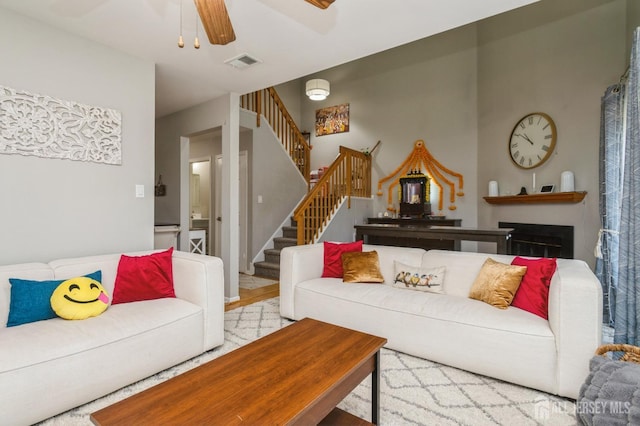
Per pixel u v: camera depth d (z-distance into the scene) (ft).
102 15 7.63
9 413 4.98
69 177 8.41
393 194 21.34
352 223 19.54
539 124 14.05
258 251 18.57
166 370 7.22
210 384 4.21
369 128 22.57
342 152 18.80
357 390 6.56
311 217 16.72
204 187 22.07
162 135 16.12
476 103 18.22
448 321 7.24
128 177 9.59
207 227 21.58
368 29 8.23
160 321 6.93
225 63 10.19
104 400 6.09
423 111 20.25
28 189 7.76
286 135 21.65
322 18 7.72
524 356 6.39
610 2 11.81
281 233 19.98
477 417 5.65
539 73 14.14
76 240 8.57
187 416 3.58
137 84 9.74
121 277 7.86
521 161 14.83
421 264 9.61
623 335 7.32
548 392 6.26
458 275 8.84
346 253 10.48
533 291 7.15
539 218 13.85
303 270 10.22
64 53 8.30
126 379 6.32
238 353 5.10
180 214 15.24
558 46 13.42
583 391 4.64
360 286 9.45
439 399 6.18
